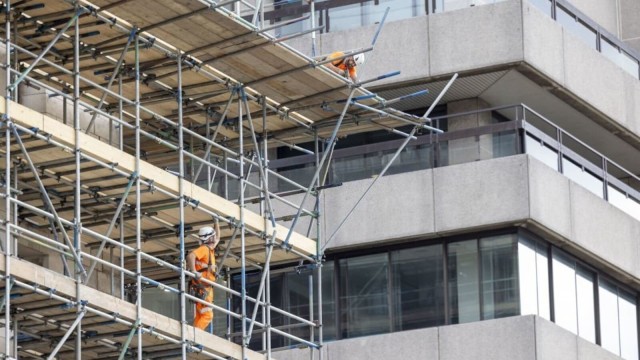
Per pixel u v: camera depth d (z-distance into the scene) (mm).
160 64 46906
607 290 59406
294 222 48375
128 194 45500
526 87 59000
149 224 47938
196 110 49625
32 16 45031
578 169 58812
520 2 58062
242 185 47594
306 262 56062
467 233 56656
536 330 55062
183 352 44906
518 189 56094
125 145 50156
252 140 50781
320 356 49594
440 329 55875
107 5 44188
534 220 55969
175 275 51469
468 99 59406
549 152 57688
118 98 45062
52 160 43969
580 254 58188
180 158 45938
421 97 59188
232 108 49906
